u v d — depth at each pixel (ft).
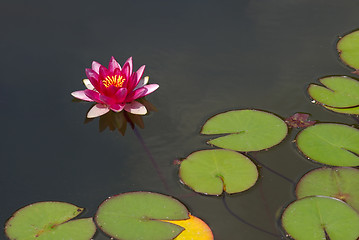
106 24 11.68
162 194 7.32
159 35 11.32
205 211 7.13
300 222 6.77
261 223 6.91
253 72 10.21
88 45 10.96
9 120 8.96
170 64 10.44
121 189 7.55
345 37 11.13
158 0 12.69
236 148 8.26
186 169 7.87
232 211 7.13
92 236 6.62
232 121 8.84
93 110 9.32
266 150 8.25
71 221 6.87
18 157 8.20
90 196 7.44
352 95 9.42
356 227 6.60
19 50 10.74
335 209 6.91
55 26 11.56
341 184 7.43
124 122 9.06
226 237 6.70
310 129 8.60
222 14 12.12
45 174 7.88
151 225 6.76
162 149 8.38
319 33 11.35
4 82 9.86
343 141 8.30
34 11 12.09
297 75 10.09
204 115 9.12
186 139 8.58
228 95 9.59
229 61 10.53
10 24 11.57
